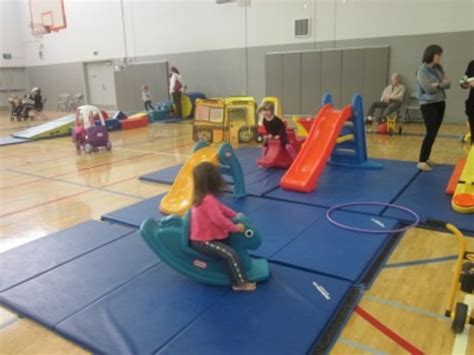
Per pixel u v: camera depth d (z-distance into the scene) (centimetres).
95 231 351
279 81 1091
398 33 915
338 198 418
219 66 1199
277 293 246
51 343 214
